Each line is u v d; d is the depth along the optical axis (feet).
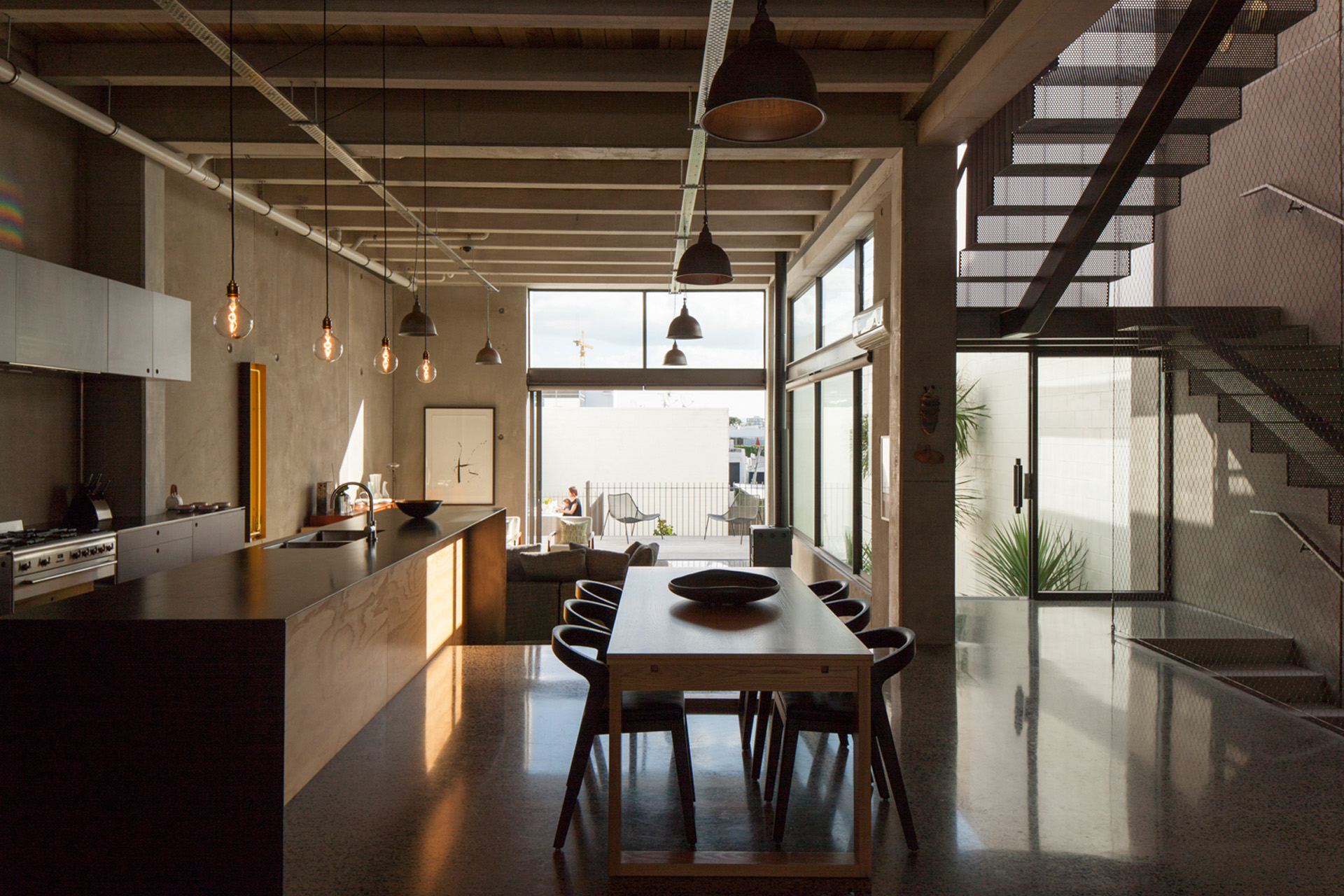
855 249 26.48
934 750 12.53
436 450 39.55
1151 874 8.93
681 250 28.55
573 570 21.84
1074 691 15.56
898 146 19.08
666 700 9.88
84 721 8.48
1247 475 21.17
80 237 19.01
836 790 11.19
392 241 31.19
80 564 15.92
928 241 19.11
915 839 9.56
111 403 19.20
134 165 19.07
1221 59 16.22
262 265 26.30
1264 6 15.98
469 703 14.74
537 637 21.62
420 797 10.82
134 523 18.42
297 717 10.12
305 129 16.96
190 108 18.62
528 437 41.24
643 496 55.06
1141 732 13.33
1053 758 12.23
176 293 21.50
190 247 22.15
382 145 18.67
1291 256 19.75
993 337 22.35
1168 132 17.46
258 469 25.59
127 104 18.65
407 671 15.80
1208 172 22.77
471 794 10.90
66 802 8.50
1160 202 18.48
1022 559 25.40
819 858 9.09
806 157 19.67
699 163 18.97
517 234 30.73
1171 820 10.23
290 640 9.86
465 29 15.96
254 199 22.53
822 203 25.61
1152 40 16.70
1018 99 16.97
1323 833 9.84
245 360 25.22
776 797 9.86
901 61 16.99
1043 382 24.72
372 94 18.60
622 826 10.02
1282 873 8.93
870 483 22.74
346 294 33.94
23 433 17.30
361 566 12.14
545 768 11.82
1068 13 12.61
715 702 14.69
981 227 20.79
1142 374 24.44
